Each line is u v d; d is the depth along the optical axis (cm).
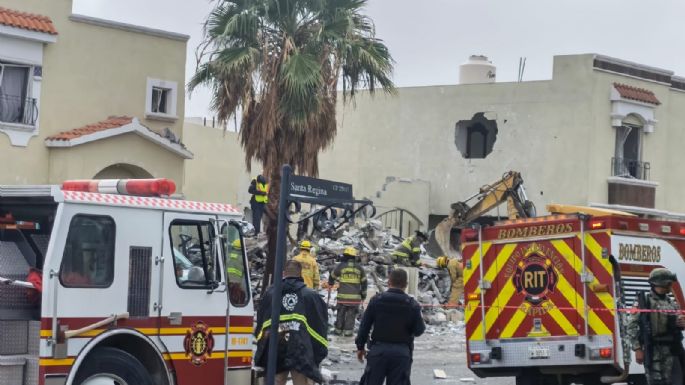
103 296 1302
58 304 1259
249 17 2780
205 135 4347
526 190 4359
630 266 1573
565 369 1616
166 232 1372
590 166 4222
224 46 2834
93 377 1294
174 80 2989
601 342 1557
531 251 1641
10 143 2627
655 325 1454
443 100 4575
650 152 4412
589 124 4225
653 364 1456
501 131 4431
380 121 4712
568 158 4272
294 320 1346
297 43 2872
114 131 2739
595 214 1658
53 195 1275
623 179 4272
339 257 3203
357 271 2484
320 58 2814
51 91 2719
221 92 2803
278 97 2767
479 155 4562
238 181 4544
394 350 1352
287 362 1339
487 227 1697
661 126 4459
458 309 3081
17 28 2609
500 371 1688
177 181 2928
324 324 1372
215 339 1419
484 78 4750
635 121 4369
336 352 2312
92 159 2720
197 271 1412
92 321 1289
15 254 1365
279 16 2841
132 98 2889
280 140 2784
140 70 2906
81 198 1292
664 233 1627
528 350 1634
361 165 4750
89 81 2795
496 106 4453
